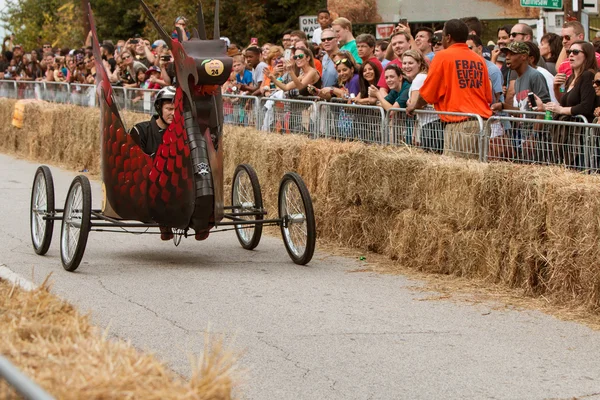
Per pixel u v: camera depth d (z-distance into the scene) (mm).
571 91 19297
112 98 18625
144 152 18609
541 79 20859
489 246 17344
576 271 15484
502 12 35281
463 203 17797
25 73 50969
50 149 40656
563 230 15508
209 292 16594
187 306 15539
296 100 25047
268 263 19516
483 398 11297
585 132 16781
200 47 17797
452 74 20344
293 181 19234
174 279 17672
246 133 25250
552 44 24172
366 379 11938
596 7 30797
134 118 32125
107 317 14719
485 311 15445
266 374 12031
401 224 19281
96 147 36375
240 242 21328
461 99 20297
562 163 17344
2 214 25484
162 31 17938
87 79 40125
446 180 18141
